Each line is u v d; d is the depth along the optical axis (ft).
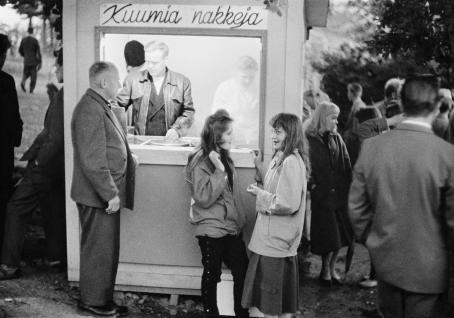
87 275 17.07
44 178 19.72
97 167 16.19
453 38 24.86
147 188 18.75
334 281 21.66
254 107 18.47
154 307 18.62
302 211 15.66
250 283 15.85
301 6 17.90
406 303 12.91
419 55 29.96
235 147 18.52
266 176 16.07
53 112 19.70
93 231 16.92
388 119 28.22
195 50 18.62
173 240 18.84
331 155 21.04
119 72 18.86
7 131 20.54
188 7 18.28
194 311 18.49
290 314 16.16
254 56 18.40
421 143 12.56
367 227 13.37
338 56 41.06
